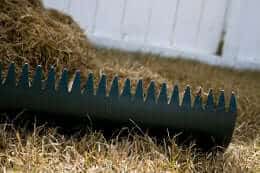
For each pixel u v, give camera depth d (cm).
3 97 106
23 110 107
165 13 268
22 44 135
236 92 179
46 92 106
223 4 271
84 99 107
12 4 143
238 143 126
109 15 264
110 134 111
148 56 245
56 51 142
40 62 137
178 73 206
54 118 108
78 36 166
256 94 184
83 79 143
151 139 110
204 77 207
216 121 105
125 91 108
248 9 272
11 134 106
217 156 109
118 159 102
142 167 100
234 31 274
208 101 107
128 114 107
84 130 110
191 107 106
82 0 260
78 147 108
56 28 154
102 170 97
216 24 273
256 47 278
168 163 103
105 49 242
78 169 98
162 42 271
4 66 127
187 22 271
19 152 100
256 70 269
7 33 135
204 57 273
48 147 105
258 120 147
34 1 156
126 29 267
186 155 107
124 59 214
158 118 107
